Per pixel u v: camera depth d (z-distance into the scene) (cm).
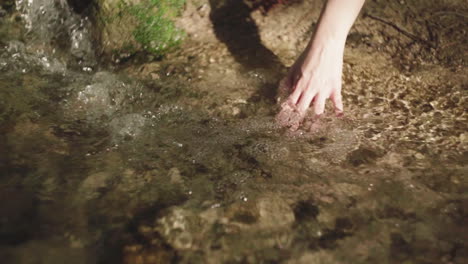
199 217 132
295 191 142
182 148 160
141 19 218
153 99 186
